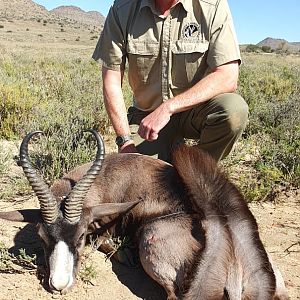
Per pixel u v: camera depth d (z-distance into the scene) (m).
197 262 1.24
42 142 2.24
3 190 1.92
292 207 1.89
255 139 2.55
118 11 1.79
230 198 1.33
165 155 1.90
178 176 1.43
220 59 1.70
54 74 4.32
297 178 2.04
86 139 2.29
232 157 2.19
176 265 1.29
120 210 1.43
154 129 1.62
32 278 1.40
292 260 1.55
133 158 1.55
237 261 1.27
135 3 1.77
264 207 1.88
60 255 1.32
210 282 1.23
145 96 1.85
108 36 1.80
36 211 1.44
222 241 1.26
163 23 1.74
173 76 1.78
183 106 1.65
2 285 1.37
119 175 1.52
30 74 4.17
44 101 3.09
